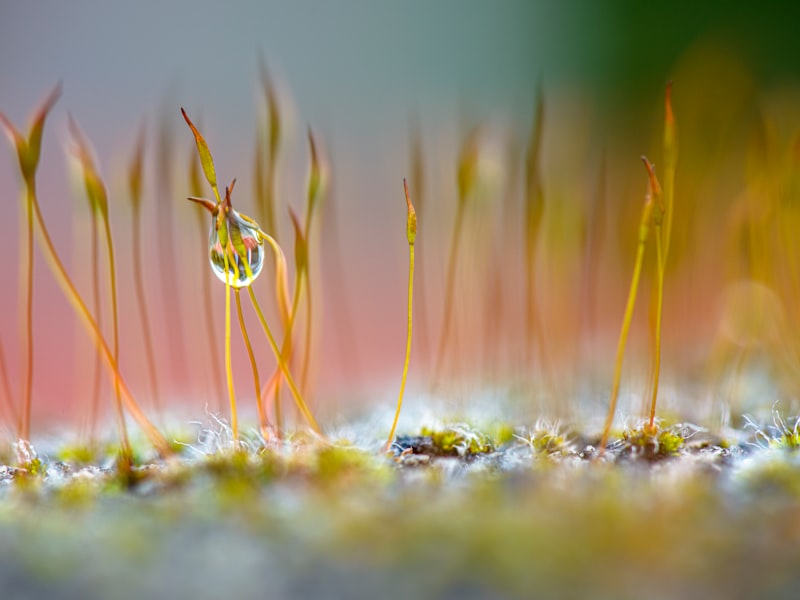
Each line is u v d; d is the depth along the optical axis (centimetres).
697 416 12
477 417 12
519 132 14
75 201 12
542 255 14
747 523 10
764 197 12
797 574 10
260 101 12
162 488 11
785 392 13
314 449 11
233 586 10
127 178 12
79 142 11
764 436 11
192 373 15
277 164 12
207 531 10
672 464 11
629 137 26
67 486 11
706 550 10
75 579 10
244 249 11
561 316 13
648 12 32
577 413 12
